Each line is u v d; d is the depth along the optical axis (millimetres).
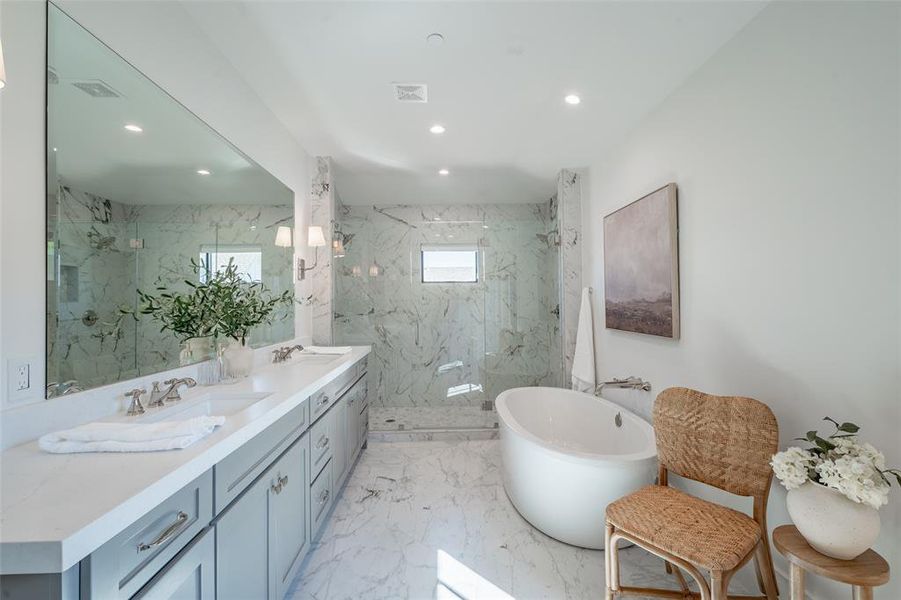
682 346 1994
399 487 2420
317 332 3012
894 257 1069
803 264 1327
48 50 1014
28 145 969
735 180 1625
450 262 4039
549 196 3910
